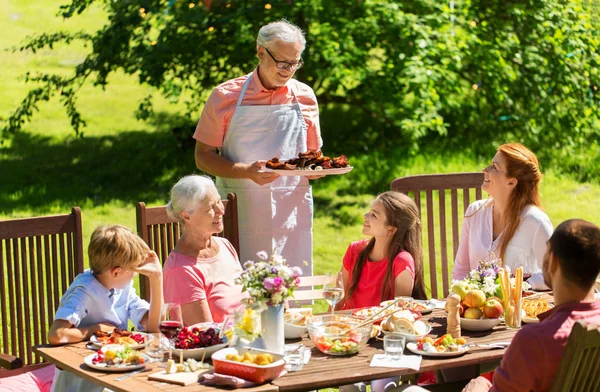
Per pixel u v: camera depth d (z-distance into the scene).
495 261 4.27
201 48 10.37
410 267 4.47
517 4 10.51
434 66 9.74
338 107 12.71
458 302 3.79
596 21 11.21
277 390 3.20
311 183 9.98
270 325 3.58
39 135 12.40
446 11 10.14
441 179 5.40
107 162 11.17
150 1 10.66
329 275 3.96
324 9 10.17
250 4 10.35
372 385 4.31
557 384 3.00
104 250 3.90
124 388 3.21
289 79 5.09
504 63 10.27
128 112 13.54
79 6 11.20
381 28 10.19
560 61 10.38
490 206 4.90
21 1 19.03
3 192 10.00
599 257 3.05
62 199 9.76
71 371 3.47
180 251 4.28
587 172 10.29
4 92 14.09
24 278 4.50
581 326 2.91
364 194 9.64
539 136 10.76
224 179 5.23
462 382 4.03
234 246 4.94
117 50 10.77
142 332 3.88
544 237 4.70
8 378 4.14
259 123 5.08
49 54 16.03
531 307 4.15
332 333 3.71
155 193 9.99
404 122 9.56
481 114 11.15
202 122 5.12
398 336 3.62
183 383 3.23
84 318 3.95
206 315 4.17
